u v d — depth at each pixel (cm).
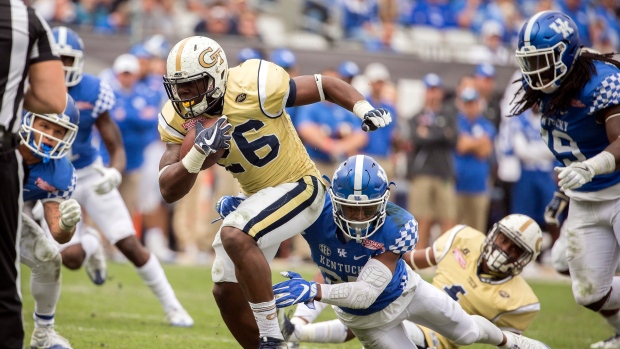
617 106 1554
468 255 1653
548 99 1638
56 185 1530
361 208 1330
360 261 1395
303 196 1388
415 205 3158
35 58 1186
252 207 1359
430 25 4459
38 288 1545
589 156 1641
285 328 1534
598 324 2281
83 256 2038
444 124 3119
